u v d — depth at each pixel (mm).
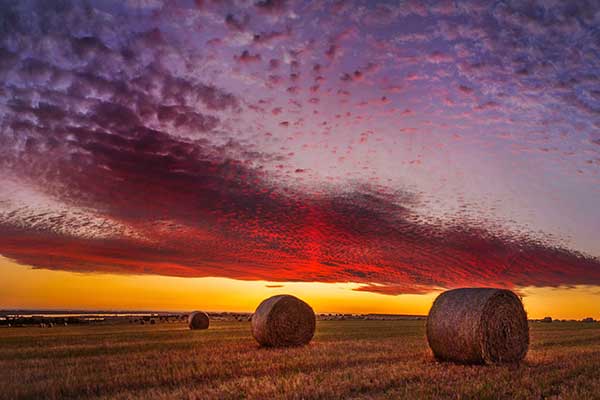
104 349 17219
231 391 9344
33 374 11664
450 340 14680
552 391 9656
